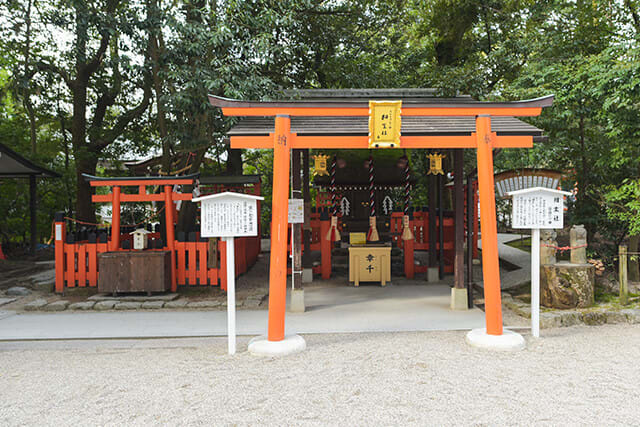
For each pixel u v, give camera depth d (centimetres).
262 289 858
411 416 330
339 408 344
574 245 664
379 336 550
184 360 466
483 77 1068
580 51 883
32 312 701
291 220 675
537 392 371
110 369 439
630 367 428
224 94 874
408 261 979
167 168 1120
